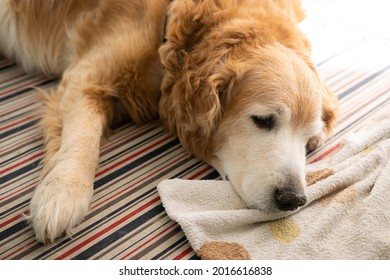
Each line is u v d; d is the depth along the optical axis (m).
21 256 1.52
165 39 1.91
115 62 1.96
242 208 1.72
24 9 2.31
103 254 1.55
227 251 1.55
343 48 2.78
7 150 1.92
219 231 1.61
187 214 1.63
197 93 1.77
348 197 1.74
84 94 1.95
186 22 1.80
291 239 1.62
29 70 2.45
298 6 2.08
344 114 2.28
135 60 1.94
